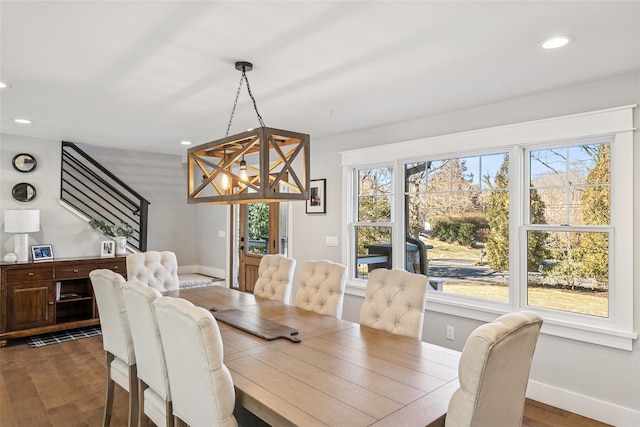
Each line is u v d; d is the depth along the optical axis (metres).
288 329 2.29
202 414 1.54
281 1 1.70
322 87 2.81
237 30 1.97
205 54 2.26
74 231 5.02
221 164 2.53
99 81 2.72
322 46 2.14
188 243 6.97
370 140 4.12
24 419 2.61
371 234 4.18
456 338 3.39
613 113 2.57
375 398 1.45
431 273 3.68
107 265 4.78
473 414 1.22
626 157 2.53
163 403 1.88
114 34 2.01
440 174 3.64
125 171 6.36
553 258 2.93
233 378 1.62
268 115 3.58
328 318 2.60
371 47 2.15
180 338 1.56
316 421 1.28
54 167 4.88
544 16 1.81
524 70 2.47
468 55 2.25
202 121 3.87
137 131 4.37
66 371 3.44
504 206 3.21
